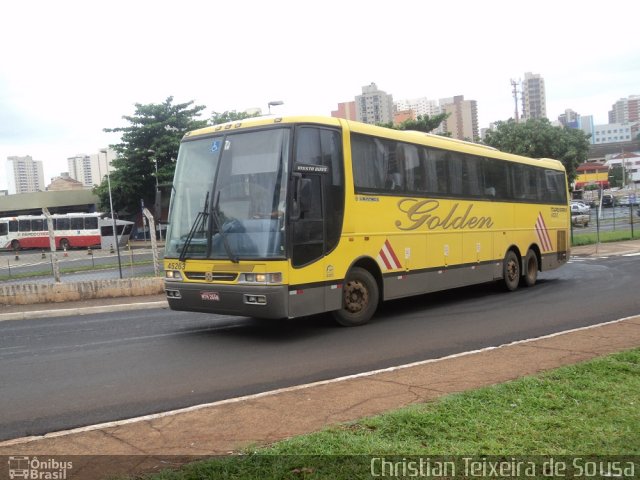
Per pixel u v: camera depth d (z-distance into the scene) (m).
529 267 16.52
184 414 5.37
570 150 37.41
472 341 8.89
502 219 15.06
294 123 9.21
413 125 36.69
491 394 5.57
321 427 4.89
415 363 7.18
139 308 14.22
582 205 55.66
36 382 7.15
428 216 12.20
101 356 8.59
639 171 111.88
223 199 9.45
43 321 12.73
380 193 10.83
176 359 8.20
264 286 8.81
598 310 11.52
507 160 15.47
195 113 54.16
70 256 44.41
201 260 9.48
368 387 6.09
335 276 9.77
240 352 8.54
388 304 13.57
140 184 53.56
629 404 5.27
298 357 8.08
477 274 13.91
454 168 13.20
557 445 4.34
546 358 7.20
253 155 9.35
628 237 35.41
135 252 44.41
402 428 4.70
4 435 5.23
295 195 9.00
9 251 54.91
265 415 5.26
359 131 10.45
